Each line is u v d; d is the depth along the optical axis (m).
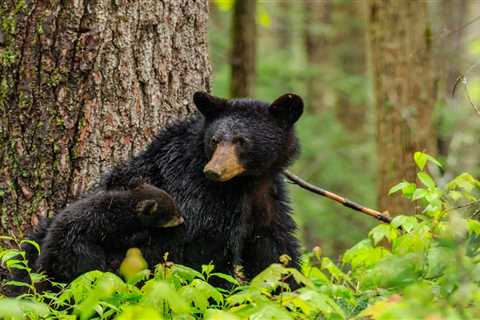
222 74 27.30
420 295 6.41
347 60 32.91
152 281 7.77
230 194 10.46
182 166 10.62
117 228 10.05
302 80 30.55
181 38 11.49
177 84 11.50
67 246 9.84
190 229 10.30
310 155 28.08
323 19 34.31
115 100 11.05
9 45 10.92
